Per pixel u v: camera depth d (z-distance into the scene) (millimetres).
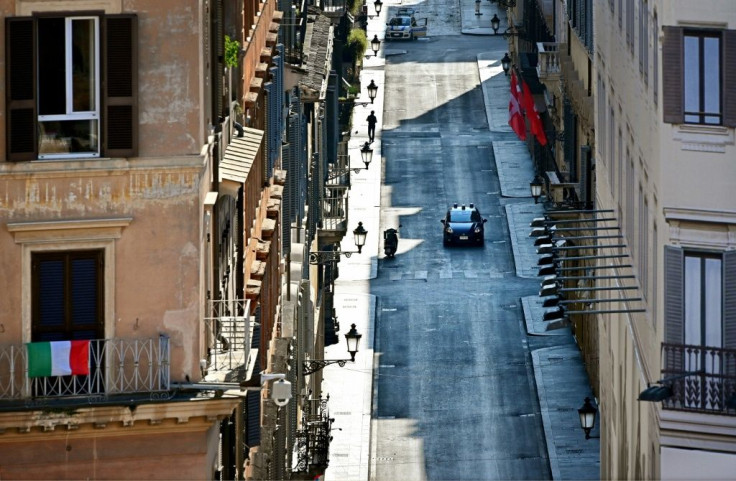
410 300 132625
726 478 56750
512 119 154875
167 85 48438
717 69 56688
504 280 137250
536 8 164625
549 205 128000
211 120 52219
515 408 110062
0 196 48062
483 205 157375
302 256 95438
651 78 61625
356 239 117938
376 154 173250
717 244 56906
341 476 99312
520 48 180000
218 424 52906
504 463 101500
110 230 48500
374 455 103000
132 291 48781
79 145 48344
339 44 174750
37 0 47781
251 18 73125
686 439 57062
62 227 48188
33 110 47906
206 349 50625
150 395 48719
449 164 170125
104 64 48094
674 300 57281
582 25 122000
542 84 154375
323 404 96938
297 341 90188
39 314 48500
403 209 156875
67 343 47938
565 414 108188
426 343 123062
